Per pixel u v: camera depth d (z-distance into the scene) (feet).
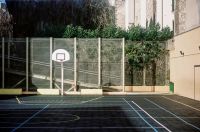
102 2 167.02
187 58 102.73
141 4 169.78
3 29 169.68
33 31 162.91
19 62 121.80
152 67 125.59
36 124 53.83
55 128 49.96
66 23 163.22
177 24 114.52
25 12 163.32
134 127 51.13
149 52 125.80
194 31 95.14
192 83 98.37
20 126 51.88
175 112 69.62
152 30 131.54
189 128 50.39
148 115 65.00
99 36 132.36
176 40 114.73
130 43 126.62
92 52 122.72
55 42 122.31
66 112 69.62
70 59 122.31
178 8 113.39
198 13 91.35
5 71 121.70
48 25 153.48
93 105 83.66
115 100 97.91
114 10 170.50
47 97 108.27
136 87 124.77
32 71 121.90
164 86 124.26
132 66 125.39
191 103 87.76
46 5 163.43
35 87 121.60
